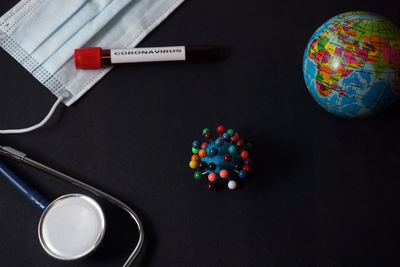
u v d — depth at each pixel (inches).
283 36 24.4
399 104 23.6
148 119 23.5
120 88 23.8
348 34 20.8
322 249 22.4
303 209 22.7
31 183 22.7
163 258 22.2
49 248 21.4
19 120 23.3
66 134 23.2
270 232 22.5
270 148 23.3
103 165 23.0
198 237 22.4
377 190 22.9
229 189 22.8
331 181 23.0
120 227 22.5
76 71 23.7
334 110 22.1
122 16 24.2
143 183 22.9
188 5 24.4
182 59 23.8
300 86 23.9
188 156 23.1
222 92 23.8
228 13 24.5
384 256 22.3
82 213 21.7
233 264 22.2
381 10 24.5
